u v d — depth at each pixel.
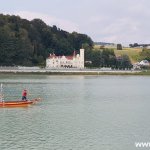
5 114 103.12
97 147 70.56
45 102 130.88
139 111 113.75
